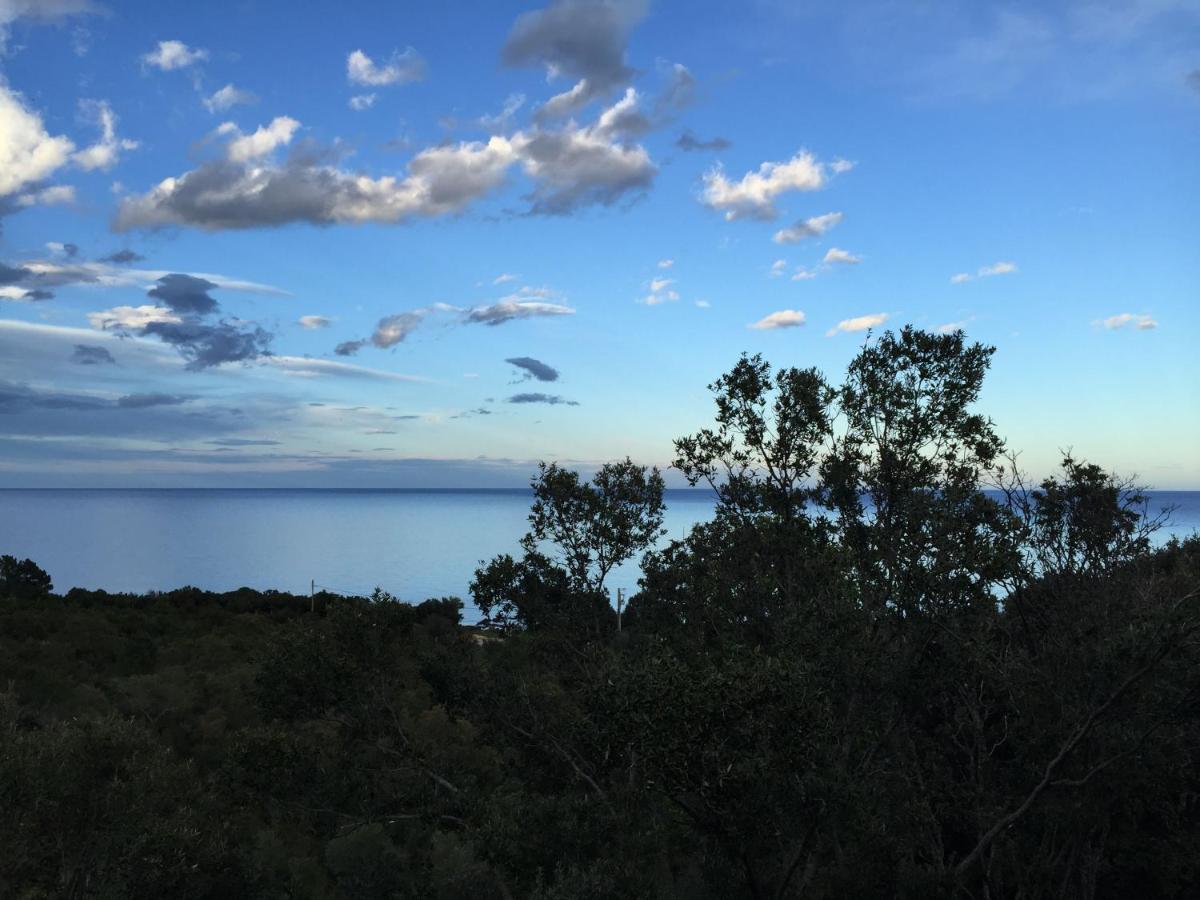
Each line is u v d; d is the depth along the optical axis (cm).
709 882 945
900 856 1062
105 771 912
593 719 892
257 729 1391
